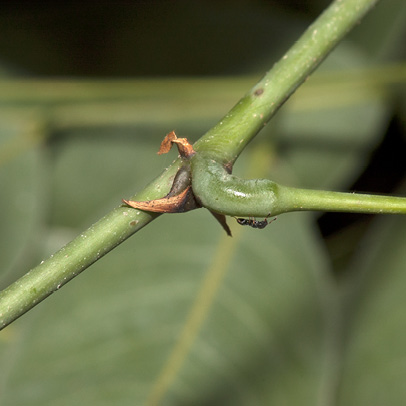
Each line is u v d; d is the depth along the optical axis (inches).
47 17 13.5
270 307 10.7
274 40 13.0
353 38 12.6
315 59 8.7
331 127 12.1
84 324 10.6
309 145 12.0
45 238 12.4
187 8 13.3
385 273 10.6
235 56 12.9
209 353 10.5
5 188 12.3
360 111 12.1
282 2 13.3
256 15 13.2
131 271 10.9
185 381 10.4
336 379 10.4
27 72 13.0
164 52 13.0
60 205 12.6
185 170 8.2
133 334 10.6
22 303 8.1
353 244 12.3
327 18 8.8
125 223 8.2
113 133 12.8
